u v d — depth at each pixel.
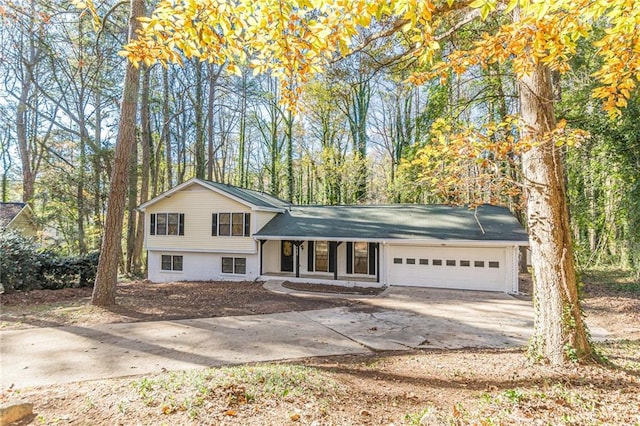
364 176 27.81
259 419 3.75
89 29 18.98
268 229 17.50
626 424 3.72
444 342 7.84
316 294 13.81
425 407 4.35
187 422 3.61
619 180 14.48
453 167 5.43
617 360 5.79
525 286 15.46
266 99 29.17
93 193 21.00
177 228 18.23
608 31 3.19
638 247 13.68
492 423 3.77
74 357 6.76
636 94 10.25
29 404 3.97
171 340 7.87
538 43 3.61
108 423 3.63
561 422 3.79
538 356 5.68
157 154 24.55
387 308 11.39
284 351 7.17
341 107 26.84
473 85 15.22
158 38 3.20
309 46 3.27
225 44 3.35
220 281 17.30
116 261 11.12
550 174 5.48
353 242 17.19
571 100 13.18
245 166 38.50
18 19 9.28
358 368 6.09
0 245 12.66
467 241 13.98
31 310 10.56
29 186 24.25
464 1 5.59
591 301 11.88
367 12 2.86
